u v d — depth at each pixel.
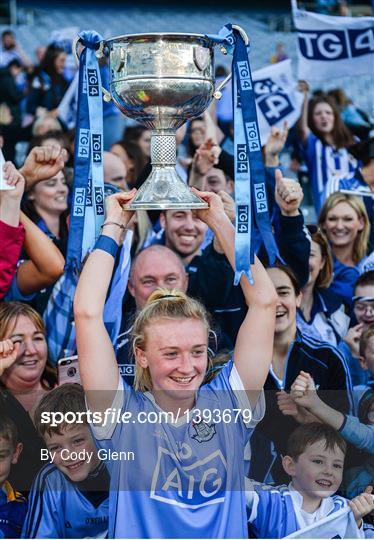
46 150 4.25
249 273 3.07
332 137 6.85
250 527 3.47
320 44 5.71
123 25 13.45
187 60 2.98
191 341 3.19
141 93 2.97
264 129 6.11
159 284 4.30
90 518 3.47
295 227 4.53
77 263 3.15
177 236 5.04
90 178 3.14
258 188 3.11
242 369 3.28
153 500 3.20
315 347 4.20
